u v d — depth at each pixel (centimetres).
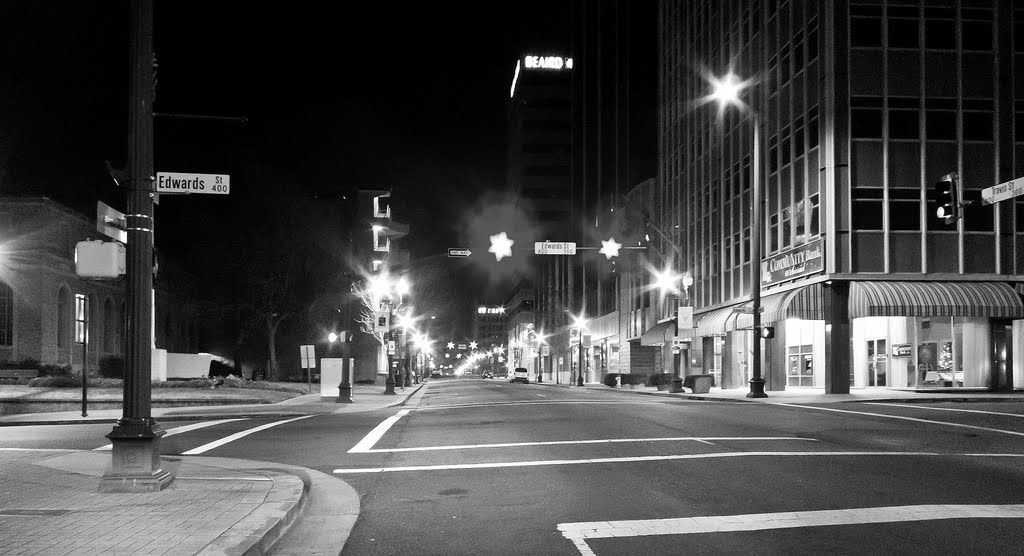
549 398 3331
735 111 4416
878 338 3894
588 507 878
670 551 680
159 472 922
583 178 9288
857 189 3309
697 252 5088
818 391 3762
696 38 5212
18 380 3553
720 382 4828
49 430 1988
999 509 830
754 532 743
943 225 3316
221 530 696
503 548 705
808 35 3550
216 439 1686
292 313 6391
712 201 4788
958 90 3353
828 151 3325
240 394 3225
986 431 1631
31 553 617
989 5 3384
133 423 909
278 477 1030
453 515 856
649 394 3997
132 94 913
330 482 1094
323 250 6562
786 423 1812
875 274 3275
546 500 925
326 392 3638
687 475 1073
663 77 5981
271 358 6075
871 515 806
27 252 4250
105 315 5119
